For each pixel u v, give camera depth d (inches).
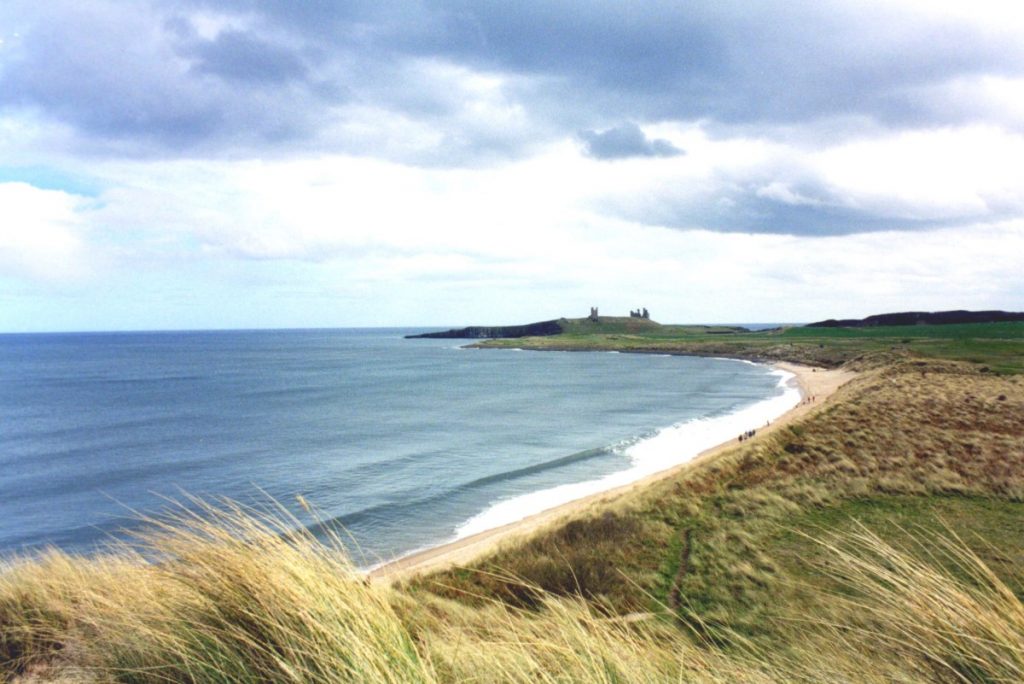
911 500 851.4
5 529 1128.8
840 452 1205.7
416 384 4229.8
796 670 137.9
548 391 3730.3
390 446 1953.7
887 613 136.3
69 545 1018.1
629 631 164.4
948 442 1231.5
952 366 2974.9
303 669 115.2
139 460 1744.6
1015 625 119.3
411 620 168.6
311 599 129.3
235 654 123.4
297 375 5068.9
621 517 826.8
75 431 2304.4
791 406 2669.8
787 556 631.8
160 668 124.8
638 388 3885.3
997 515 764.6
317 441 2049.7
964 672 118.6
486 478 1491.1
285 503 1272.1
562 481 1446.9
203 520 163.5
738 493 948.6
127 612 141.0
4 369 5757.9
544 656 141.7
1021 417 1505.9
